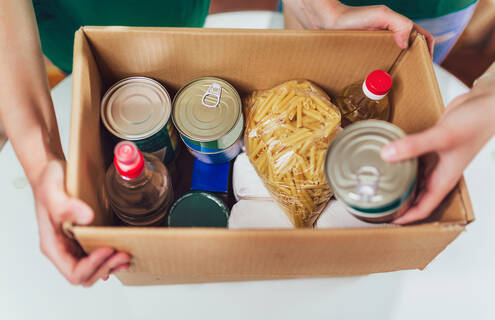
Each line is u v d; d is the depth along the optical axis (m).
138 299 0.75
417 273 0.78
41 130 0.61
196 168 0.83
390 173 0.53
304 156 0.71
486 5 1.49
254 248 0.53
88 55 0.67
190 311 0.75
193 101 0.74
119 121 0.71
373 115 0.75
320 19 0.79
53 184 0.53
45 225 0.54
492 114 0.53
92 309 0.74
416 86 0.69
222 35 0.66
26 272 0.75
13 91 0.62
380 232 0.51
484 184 0.84
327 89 0.82
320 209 0.74
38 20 0.89
